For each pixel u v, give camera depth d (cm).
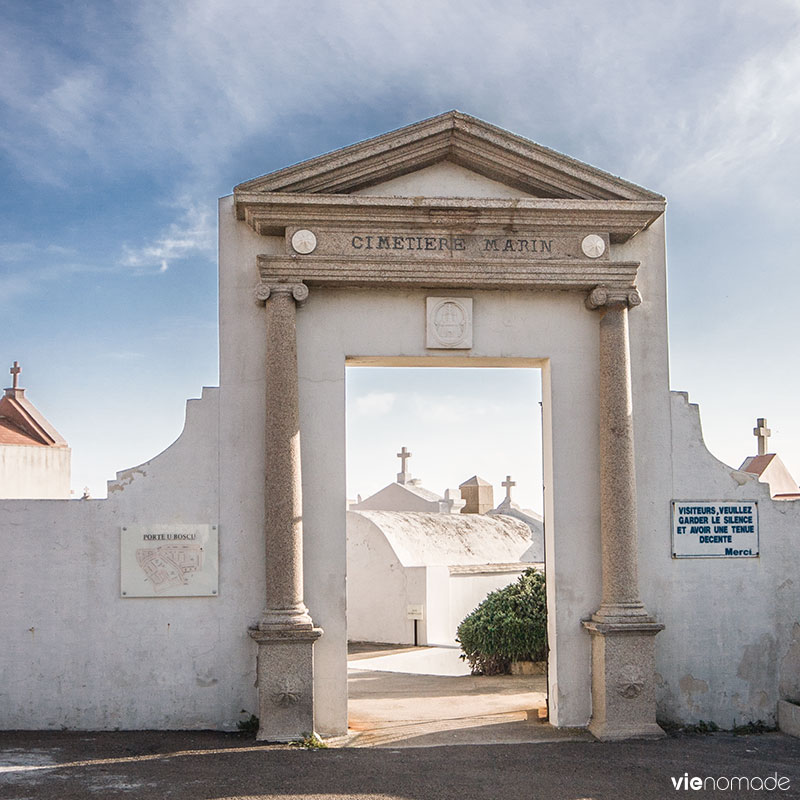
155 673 1112
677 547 1193
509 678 1599
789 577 1212
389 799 854
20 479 2055
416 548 2297
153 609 1117
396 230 1160
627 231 1191
